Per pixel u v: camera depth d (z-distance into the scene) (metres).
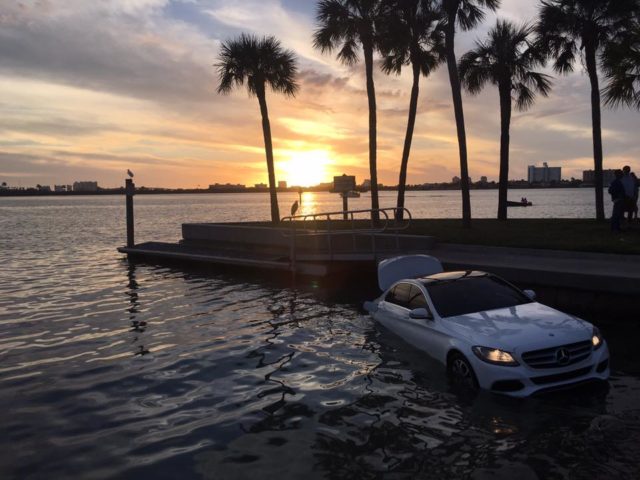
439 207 98.06
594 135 22.52
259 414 6.11
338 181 20.84
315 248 18.44
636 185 18.00
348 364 7.87
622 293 10.03
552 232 18.28
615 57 15.36
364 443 5.24
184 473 4.77
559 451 4.90
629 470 4.51
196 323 10.98
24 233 42.06
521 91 28.02
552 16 22.59
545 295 11.21
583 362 6.25
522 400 6.14
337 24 23.72
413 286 8.62
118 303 13.41
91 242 33.12
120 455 5.18
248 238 20.98
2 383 7.50
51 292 15.20
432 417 5.80
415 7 24.17
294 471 4.72
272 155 28.77
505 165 27.84
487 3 20.53
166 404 6.54
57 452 5.29
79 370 8.03
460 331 6.93
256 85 28.39
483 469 4.62
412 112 25.11
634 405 5.90
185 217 71.38
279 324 10.65
